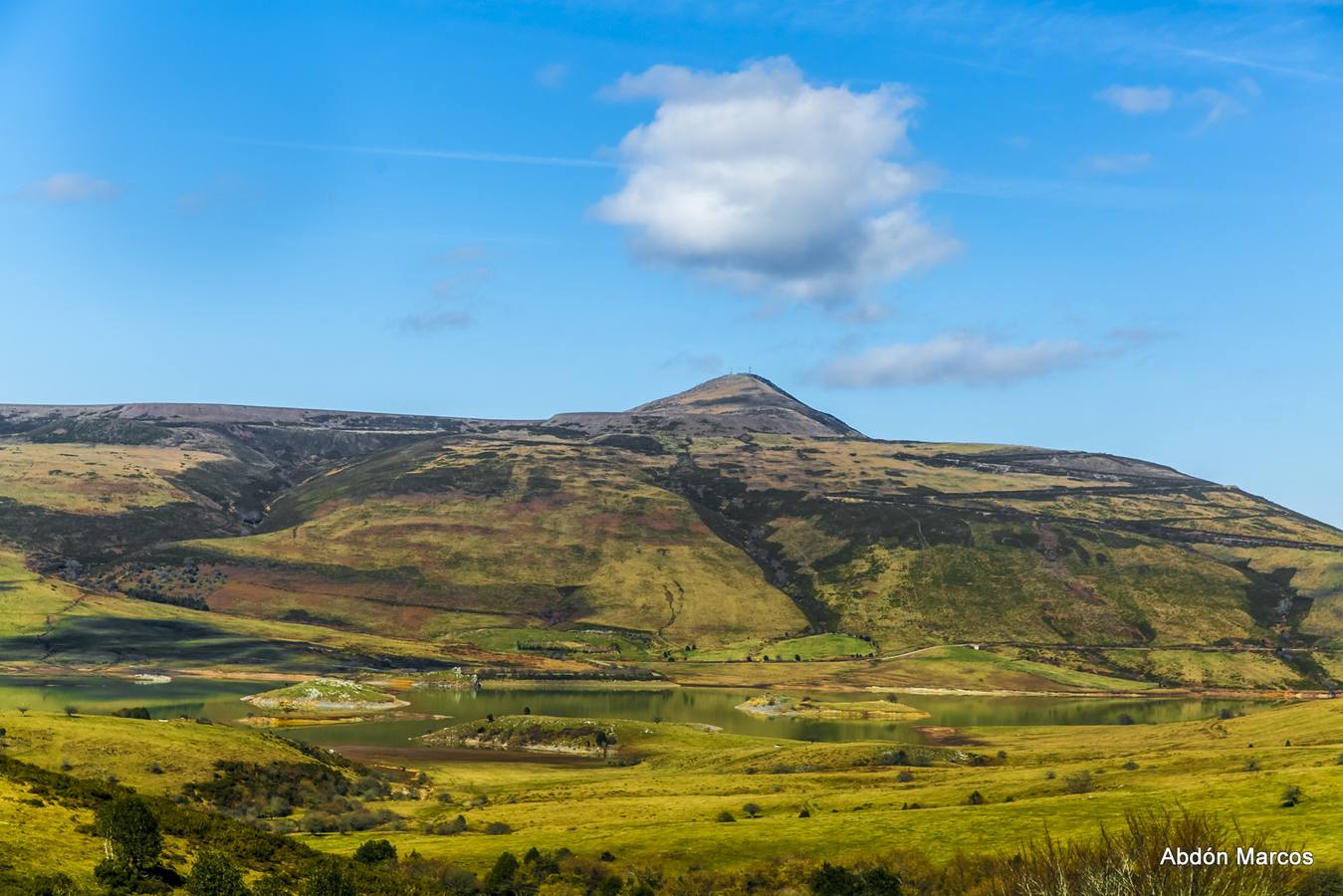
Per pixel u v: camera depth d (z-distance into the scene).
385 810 105.38
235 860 53.16
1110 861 41.25
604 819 96.69
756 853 77.12
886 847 74.31
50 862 43.75
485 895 68.94
